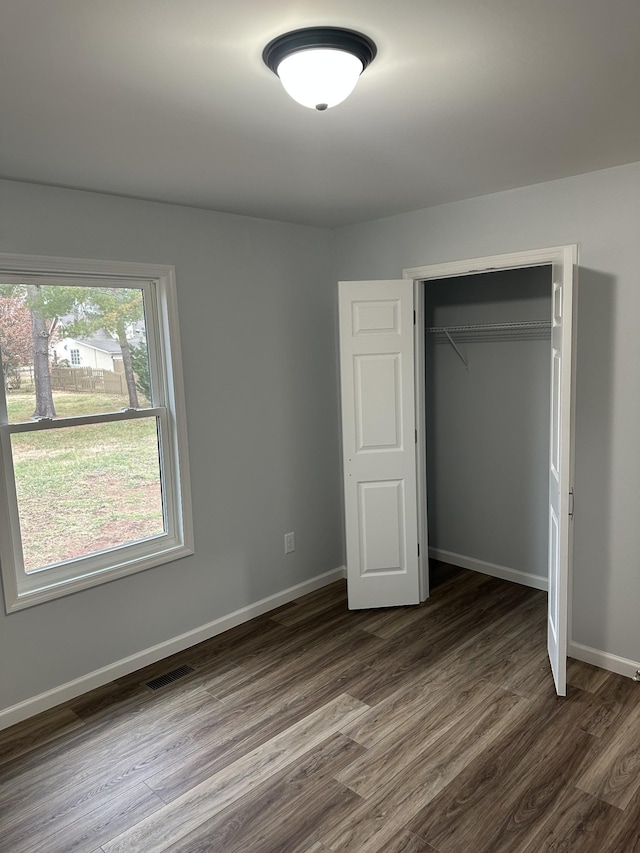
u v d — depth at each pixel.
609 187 2.84
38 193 2.78
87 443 3.08
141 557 3.29
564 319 2.64
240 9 1.35
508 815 2.20
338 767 2.48
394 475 3.82
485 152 2.51
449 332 4.38
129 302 3.20
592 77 1.78
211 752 2.60
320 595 4.21
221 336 3.56
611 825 2.14
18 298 2.80
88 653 3.10
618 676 3.05
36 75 1.66
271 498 3.94
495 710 2.82
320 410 4.21
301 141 2.29
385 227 3.83
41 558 2.97
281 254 3.85
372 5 1.36
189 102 1.87
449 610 3.87
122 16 1.36
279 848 2.09
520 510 4.18
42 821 2.26
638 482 2.90
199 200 3.19
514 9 1.39
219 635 3.67
